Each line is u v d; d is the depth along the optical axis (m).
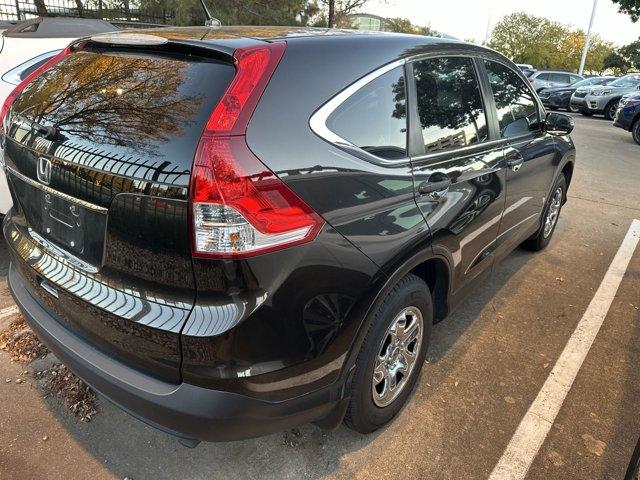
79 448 2.34
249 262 1.66
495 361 3.09
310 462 2.31
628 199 6.97
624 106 12.38
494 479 2.26
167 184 1.66
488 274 3.34
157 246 1.72
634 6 21.56
